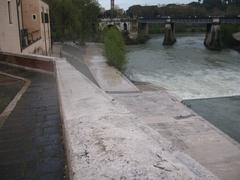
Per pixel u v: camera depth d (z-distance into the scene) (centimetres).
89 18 6856
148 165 253
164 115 1298
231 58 5044
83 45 6044
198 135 1055
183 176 238
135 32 9994
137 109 1396
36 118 682
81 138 316
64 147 500
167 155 278
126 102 1543
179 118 1257
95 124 366
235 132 1273
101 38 6738
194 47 7106
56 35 5191
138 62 4594
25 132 595
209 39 7288
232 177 753
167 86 2823
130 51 6212
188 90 2655
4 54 1576
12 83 1116
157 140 343
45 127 618
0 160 472
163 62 4603
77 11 5597
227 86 2864
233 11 12325
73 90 610
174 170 246
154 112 1346
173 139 1012
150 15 13475
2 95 925
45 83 1096
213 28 7294
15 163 459
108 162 258
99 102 489
